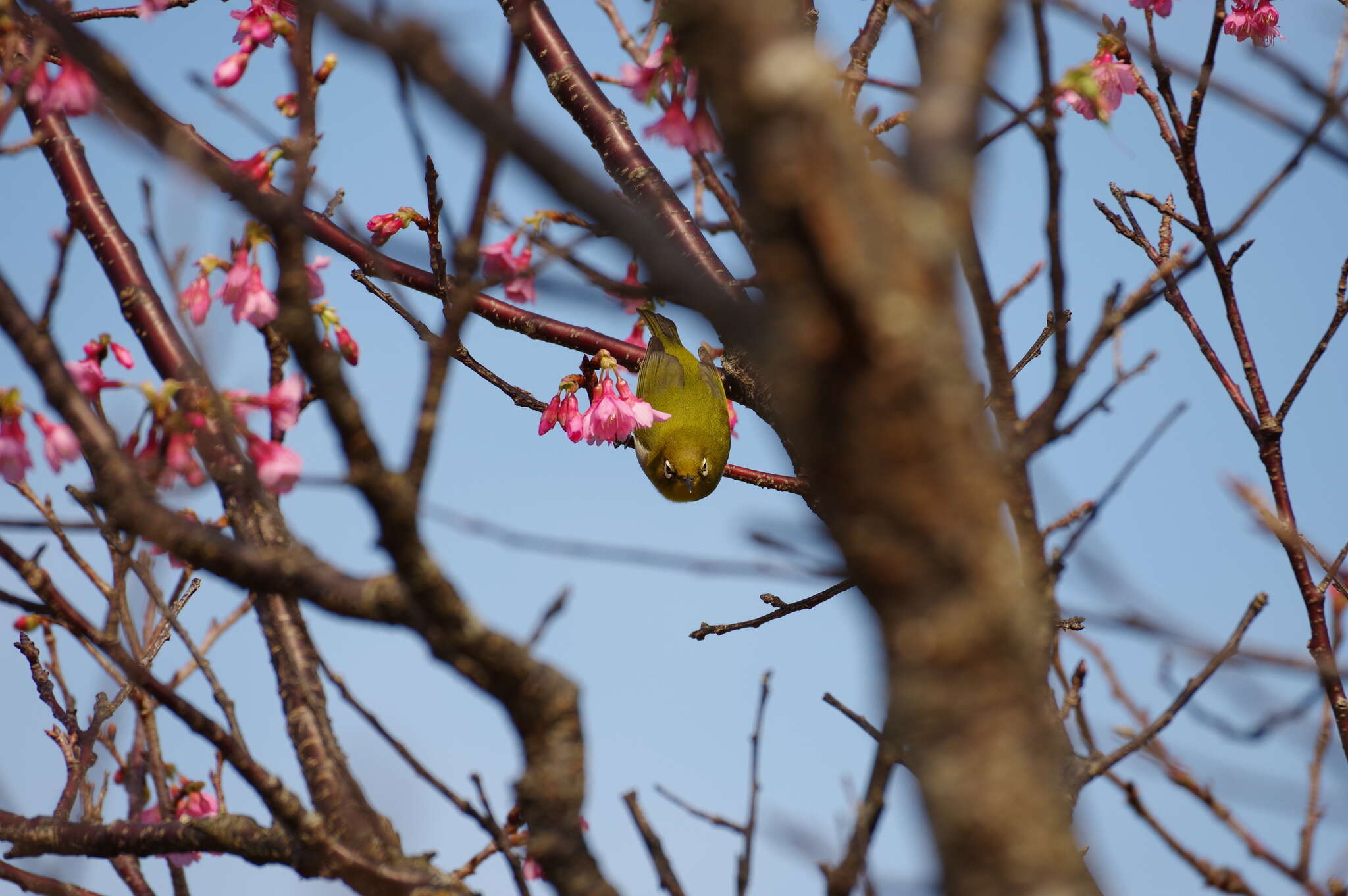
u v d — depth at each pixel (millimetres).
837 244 1103
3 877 2455
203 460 2119
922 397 1142
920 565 1183
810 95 1104
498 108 1171
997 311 1718
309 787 2260
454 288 1595
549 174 1182
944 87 1208
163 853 2354
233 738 2078
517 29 1362
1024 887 1193
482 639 1736
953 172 1176
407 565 1665
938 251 1146
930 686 1215
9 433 2197
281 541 2348
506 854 1938
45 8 1438
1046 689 1750
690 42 1146
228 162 2158
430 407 1621
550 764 1824
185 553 1823
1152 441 2049
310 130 1560
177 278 1739
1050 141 1689
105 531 1900
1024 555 1756
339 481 1598
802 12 1698
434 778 1991
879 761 1759
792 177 1098
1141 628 2146
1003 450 1720
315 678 2418
